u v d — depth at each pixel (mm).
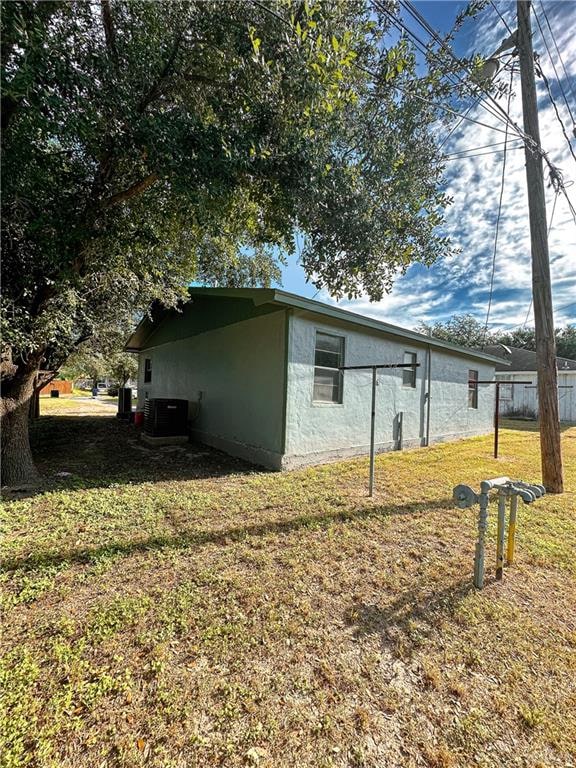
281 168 3521
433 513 3812
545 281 4742
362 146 3668
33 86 2480
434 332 29406
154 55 3350
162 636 1905
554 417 4684
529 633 1996
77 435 8625
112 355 9781
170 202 4371
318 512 3742
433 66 3604
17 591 2279
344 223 3762
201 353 8117
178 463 6023
